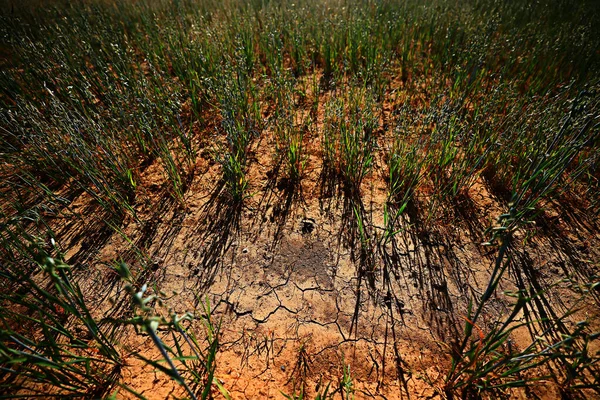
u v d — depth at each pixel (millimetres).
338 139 3445
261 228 2816
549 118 3127
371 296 2344
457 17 5645
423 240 2689
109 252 2631
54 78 4172
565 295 2311
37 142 3158
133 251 2637
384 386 1905
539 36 5047
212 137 3762
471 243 2660
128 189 3119
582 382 1826
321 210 2961
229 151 3457
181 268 2521
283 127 3539
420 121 3852
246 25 5539
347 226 2816
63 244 2674
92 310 2252
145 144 3584
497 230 1619
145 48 5098
